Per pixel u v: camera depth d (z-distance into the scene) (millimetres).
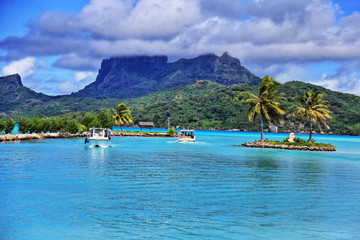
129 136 137125
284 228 18000
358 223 19109
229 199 24328
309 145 77375
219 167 41906
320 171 40719
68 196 24141
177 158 51906
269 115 85188
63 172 35000
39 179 30609
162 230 17328
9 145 69750
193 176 34281
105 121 134875
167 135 143875
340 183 32156
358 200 24812
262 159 53219
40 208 20891
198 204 22703
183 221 18891
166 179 32156
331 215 20641
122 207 21531
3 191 25422
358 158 60031
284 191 27625
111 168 38844
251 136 177125
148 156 54219
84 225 17891
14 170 35812
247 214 20484
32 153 54156
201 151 67000
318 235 17031
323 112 82062
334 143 124938
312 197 25578
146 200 23531
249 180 32656
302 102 82375
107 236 16359
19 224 17891
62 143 79812
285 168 42625
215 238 16344
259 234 17016
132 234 16688
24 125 92438
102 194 25047
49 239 15867
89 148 68000
